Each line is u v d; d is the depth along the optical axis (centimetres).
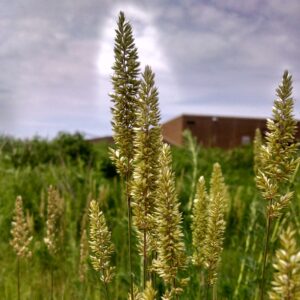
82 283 393
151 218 182
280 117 173
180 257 172
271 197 176
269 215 178
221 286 335
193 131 2734
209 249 212
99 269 208
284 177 175
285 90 173
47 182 702
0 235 572
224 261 402
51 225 405
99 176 761
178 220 172
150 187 181
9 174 841
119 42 185
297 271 118
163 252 172
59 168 804
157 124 182
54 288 432
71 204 584
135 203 183
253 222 362
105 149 1127
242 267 345
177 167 611
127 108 186
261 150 178
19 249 367
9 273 469
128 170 189
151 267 188
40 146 1102
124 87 185
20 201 368
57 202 412
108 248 208
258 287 319
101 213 209
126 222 487
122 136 186
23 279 453
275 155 174
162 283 256
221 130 2764
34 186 707
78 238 492
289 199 177
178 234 171
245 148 1211
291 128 173
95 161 969
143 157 181
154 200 182
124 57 185
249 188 508
